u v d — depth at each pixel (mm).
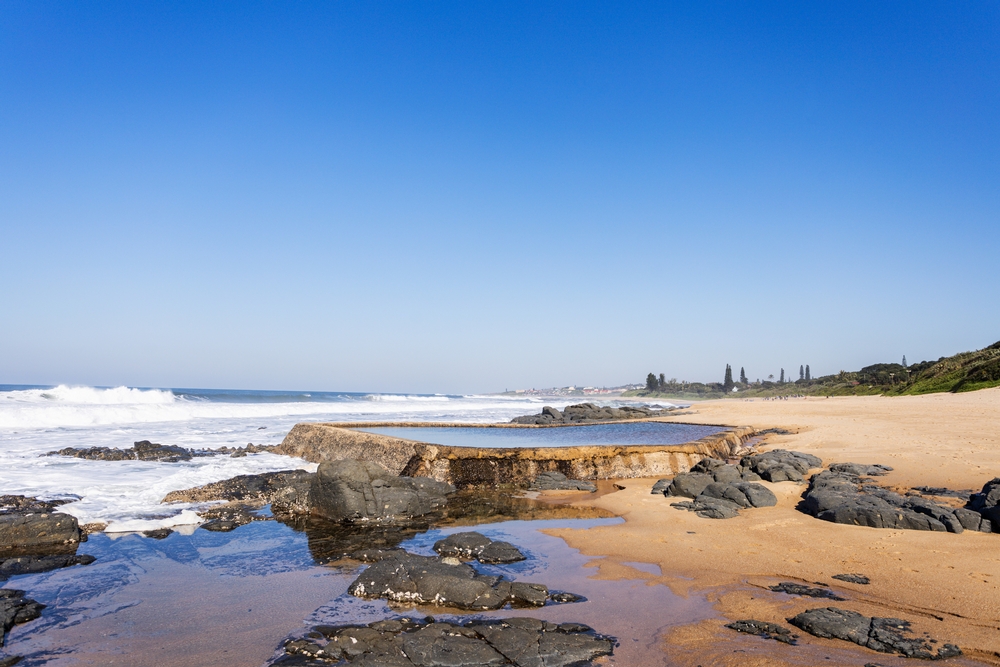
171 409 37719
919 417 28406
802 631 6543
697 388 148125
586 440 20109
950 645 5996
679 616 7012
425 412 56938
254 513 12656
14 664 5922
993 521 10281
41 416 30594
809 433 24266
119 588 8117
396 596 7629
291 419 39562
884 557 8992
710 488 13750
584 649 6023
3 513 11672
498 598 7453
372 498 12320
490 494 14789
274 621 6973
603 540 10391
